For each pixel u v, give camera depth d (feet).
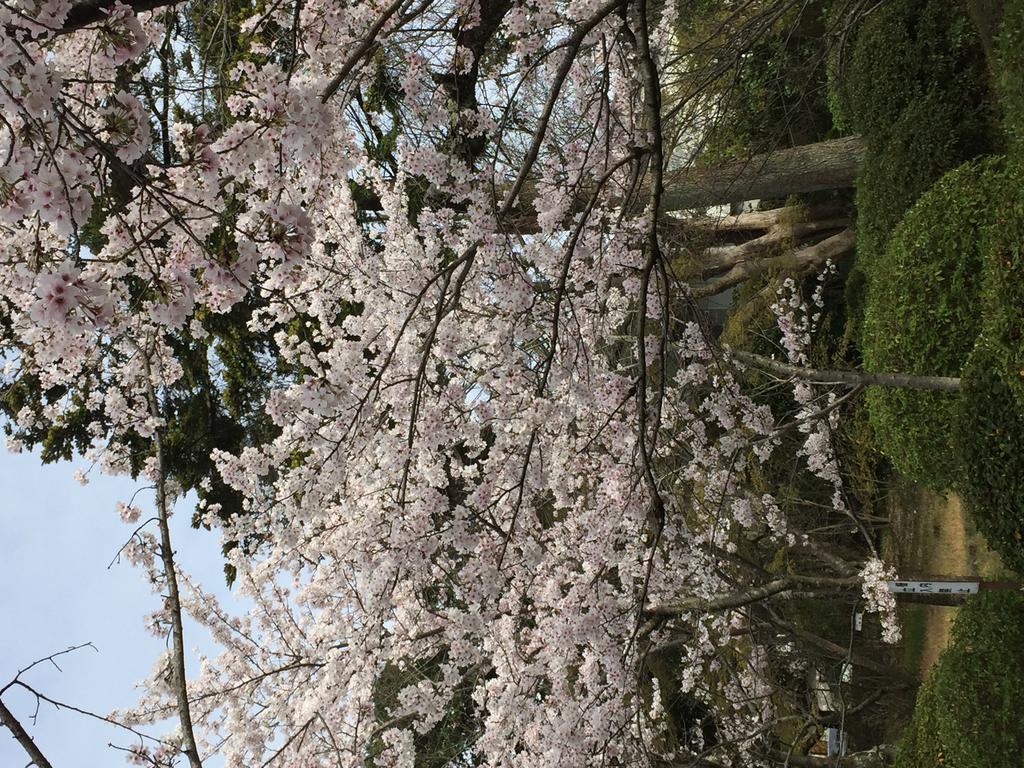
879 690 24.66
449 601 21.33
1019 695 15.16
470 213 14.02
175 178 9.91
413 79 14.46
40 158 7.51
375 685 23.27
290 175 13.43
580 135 17.97
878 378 17.40
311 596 20.02
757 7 30.07
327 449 15.78
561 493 20.52
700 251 34.96
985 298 15.60
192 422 32.12
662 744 26.25
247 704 20.44
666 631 24.73
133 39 8.48
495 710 18.92
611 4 12.35
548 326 17.72
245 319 30.76
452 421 15.85
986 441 15.60
